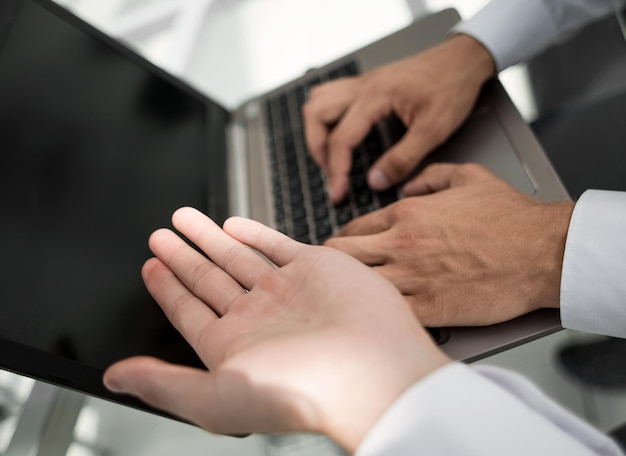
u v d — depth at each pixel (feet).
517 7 2.30
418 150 2.09
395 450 0.96
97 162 2.06
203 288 1.52
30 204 1.75
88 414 2.03
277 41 3.29
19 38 2.06
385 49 2.75
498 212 1.69
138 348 1.69
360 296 1.22
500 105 2.19
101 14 3.75
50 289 1.62
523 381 1.14
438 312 1.61
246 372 1.13
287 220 2.24
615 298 1.50
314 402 1.08
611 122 2.23
